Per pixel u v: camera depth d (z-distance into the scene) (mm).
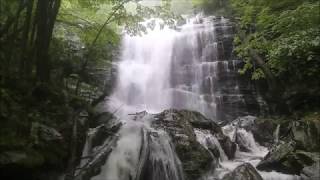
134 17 11438
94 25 12008
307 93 13414
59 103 8914
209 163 9469
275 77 14453
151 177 8602
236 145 11281
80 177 7641
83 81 12680
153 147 9039
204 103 16344
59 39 12438
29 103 7895
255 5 15180
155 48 17812
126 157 8914
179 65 17734
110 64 15539
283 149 9633
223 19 18844
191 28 18453
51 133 7582
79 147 8461
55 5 9188
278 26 12914
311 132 9922
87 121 9352
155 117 10805
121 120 10852
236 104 15727
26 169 6855
